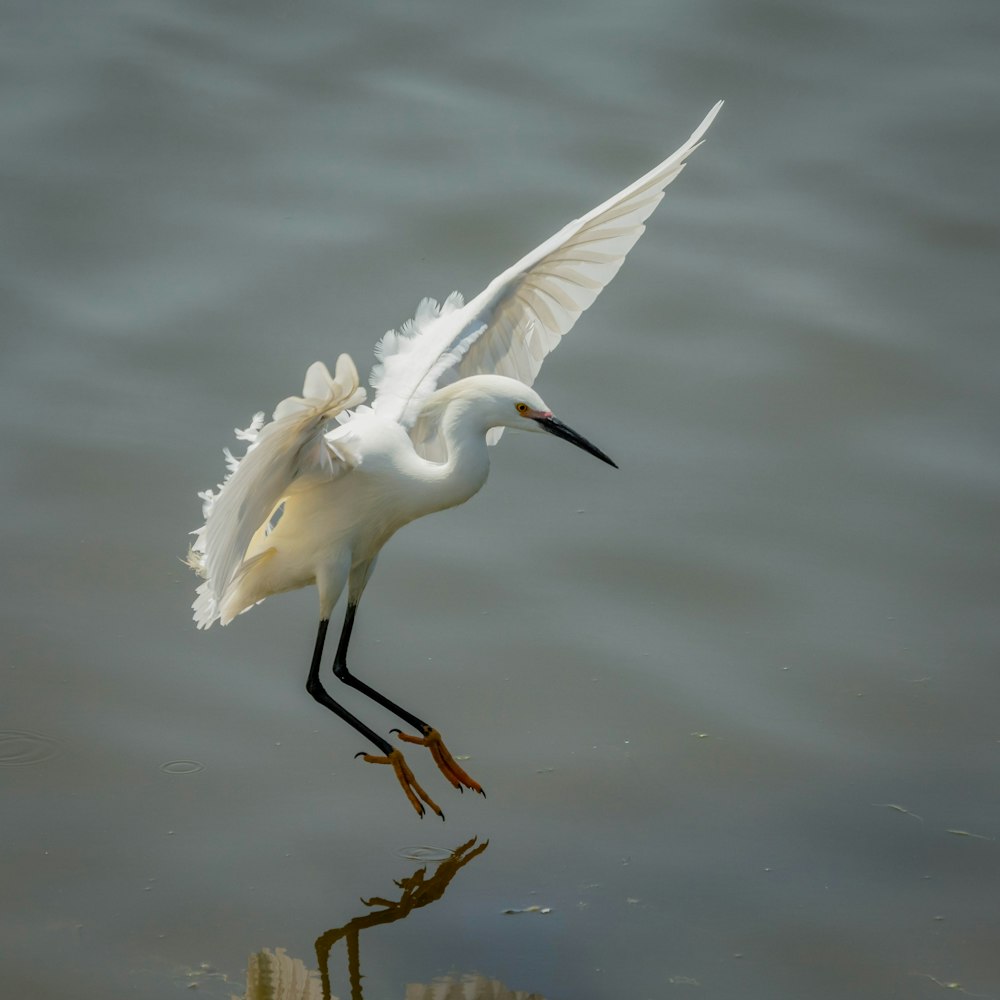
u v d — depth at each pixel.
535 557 12.06
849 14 19.58
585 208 15.91
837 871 9.18
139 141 16.56
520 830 9.45
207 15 18.67
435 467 9.74
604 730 10.30
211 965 8.15
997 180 16.94
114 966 8.07
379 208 15.90
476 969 8.30
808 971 8.37
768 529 12.45
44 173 15.95
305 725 10.27
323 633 10.05
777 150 17.28
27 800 9.25
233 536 8.66
